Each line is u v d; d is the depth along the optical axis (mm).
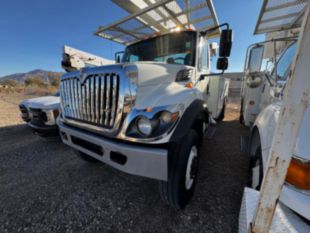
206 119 2305
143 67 1512
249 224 869
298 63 604
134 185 2086
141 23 3293
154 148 1265
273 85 2057
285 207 833
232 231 1398
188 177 1637
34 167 2611
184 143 1514
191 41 2525
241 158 2771
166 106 1317
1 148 3412
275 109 1449
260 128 1609
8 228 1501
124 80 1362
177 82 1861
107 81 1464
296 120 639
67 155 3053
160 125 1289
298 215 797
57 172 2445
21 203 1809
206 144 3443
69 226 1503
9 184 2170
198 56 2502
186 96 1543
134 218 1568
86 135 1615
